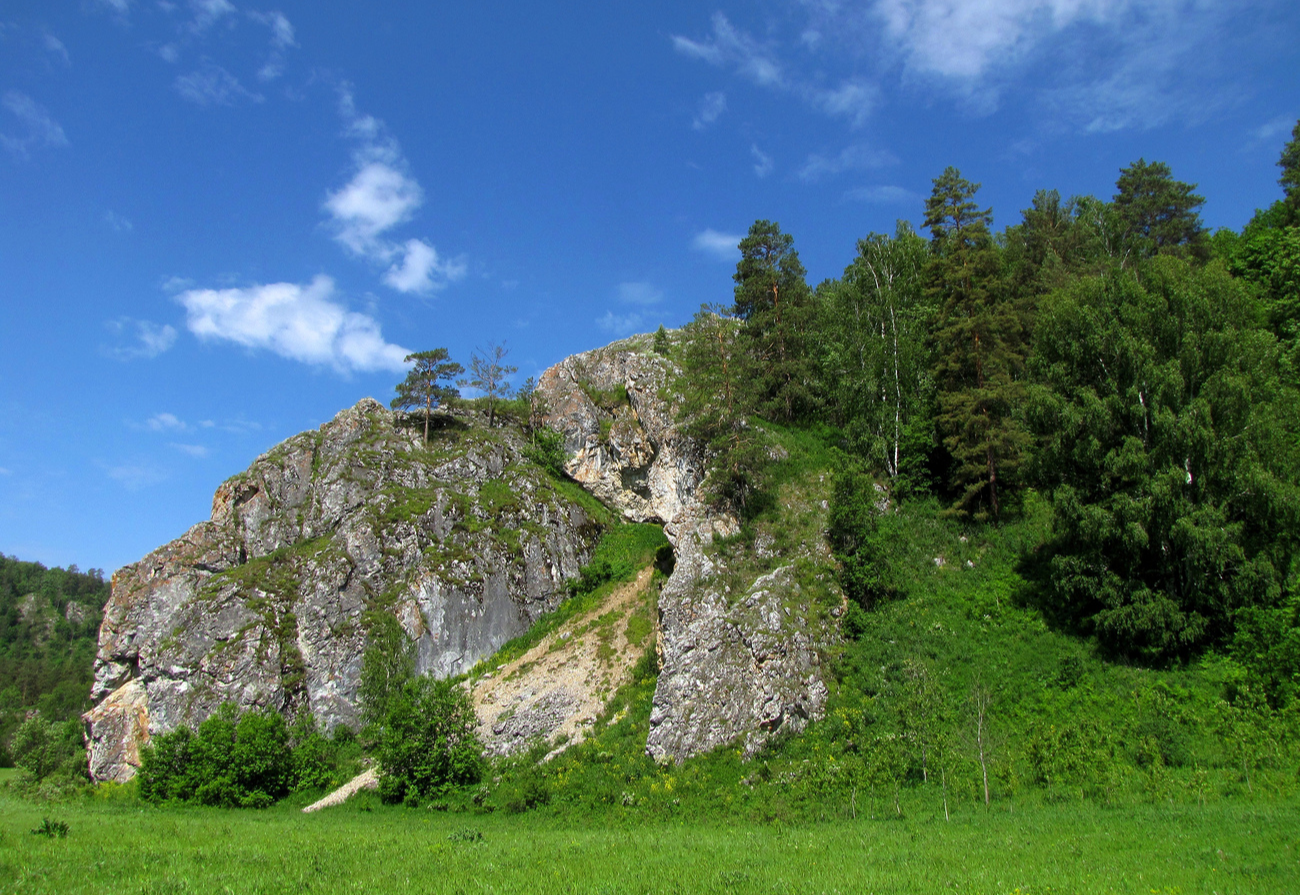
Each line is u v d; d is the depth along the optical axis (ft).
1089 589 134.41
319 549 227.61
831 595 150.61
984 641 141.08
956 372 178.60
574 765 144.15
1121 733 114.83
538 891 64.90
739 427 181.06
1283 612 119.65
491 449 271.28
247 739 168.45
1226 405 132.67
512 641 212.84
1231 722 106.83
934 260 210.59
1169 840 77.36
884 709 131.23
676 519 172.55
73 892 65.31
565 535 242.99
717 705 138.00
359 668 202.28
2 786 220.64
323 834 111.86
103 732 208.03
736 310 213.87
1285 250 200.95
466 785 151.02
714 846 88.89
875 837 89.56
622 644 178.70
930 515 171.22
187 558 241.55
